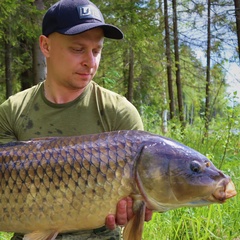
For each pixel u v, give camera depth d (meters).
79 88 1.14
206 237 1.65
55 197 0.98
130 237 0.97
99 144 0.98
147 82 9.24
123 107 1.16
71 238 1.11
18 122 1.19
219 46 8.22
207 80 8.38
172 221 1.81
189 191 0.97
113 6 5.29
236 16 6.40
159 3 8.09
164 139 1.00
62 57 1.12
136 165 0.96
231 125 3.72
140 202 0.97
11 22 4.68
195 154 0.99
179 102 8.33
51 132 1.17
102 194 0.96
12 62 6.41
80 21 1.09
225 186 0.98
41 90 1.19
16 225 1.02
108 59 7.33
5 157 1.02
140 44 6.21
